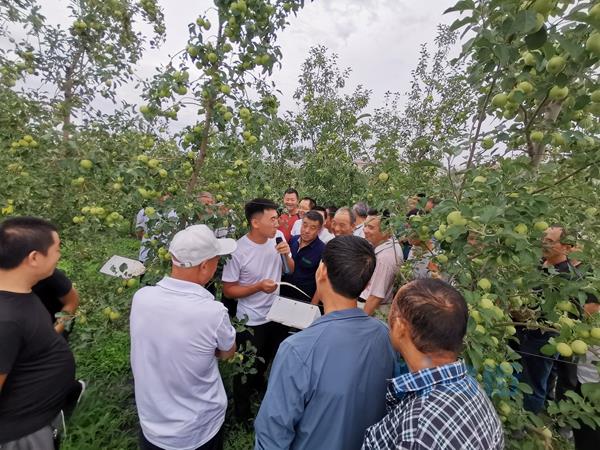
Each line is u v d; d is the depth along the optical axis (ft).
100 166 6.94
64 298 6.82
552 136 5.08
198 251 4.96
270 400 3.73
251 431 8.43
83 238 9.81
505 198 4.57
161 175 7.45
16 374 4.58
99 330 7.27
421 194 7.16
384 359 3.91
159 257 7.84
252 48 7.29
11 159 9.29
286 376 3.67
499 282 5.25
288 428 3.66
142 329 4.75
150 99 7.45
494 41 3.99
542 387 9.36
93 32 10.33
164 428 4.86
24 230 4.70
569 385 7.78
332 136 21.22
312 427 3.62
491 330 5.25
